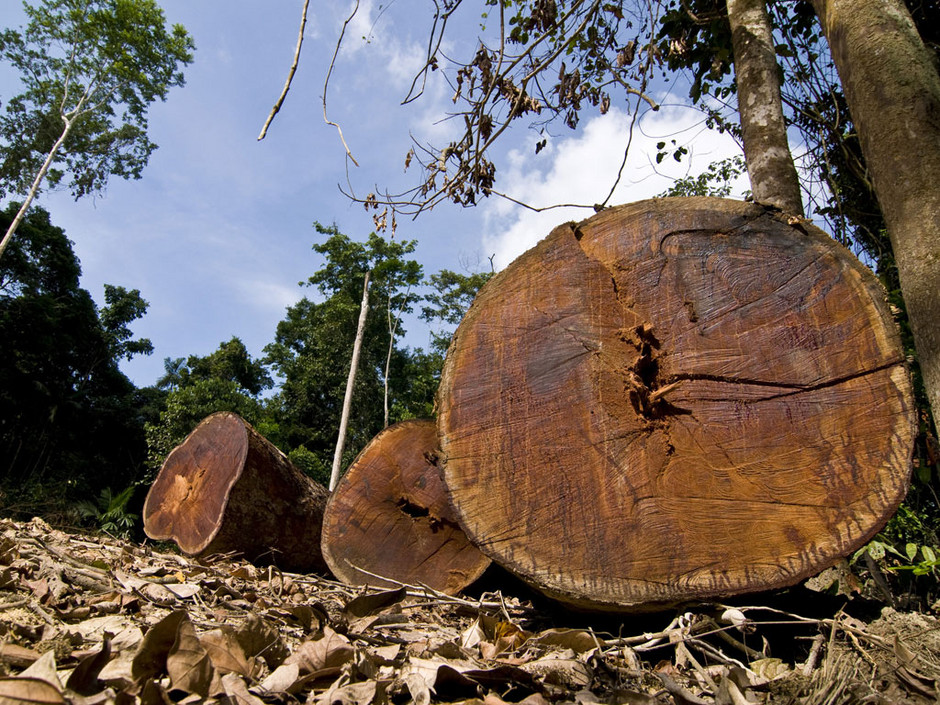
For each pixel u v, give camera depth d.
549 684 1.54
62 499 13.30
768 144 3.68
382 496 3.53
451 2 4.34
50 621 1.69
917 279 1.99
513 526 2.13
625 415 2.20
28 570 2.21
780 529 1.97
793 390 2.11
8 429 18.77
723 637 2.00
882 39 2.27
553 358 2.31
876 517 1.89
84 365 22.75
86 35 17.41
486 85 4.57
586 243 2.46
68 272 22.28
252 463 4.45
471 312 2.45
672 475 2.11
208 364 26.77
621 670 1.73
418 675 1.45
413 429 3.62
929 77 2.19
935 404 1.90
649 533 2.04
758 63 3.90
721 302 2.26
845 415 2.03
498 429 2.25
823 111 5.21
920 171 2.05
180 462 4.87
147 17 17.73
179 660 1.26
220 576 3.26
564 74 4.76
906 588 3.07
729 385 2.17
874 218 5.22
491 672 1.46
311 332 25.98
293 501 4.66
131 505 20.17
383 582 3.31
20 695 1.01
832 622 1.86
